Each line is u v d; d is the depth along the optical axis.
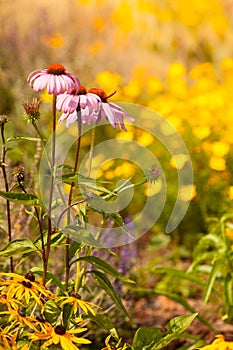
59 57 12.19
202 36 14.23
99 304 6.27
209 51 14.17
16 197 4.14
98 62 12.95
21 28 12.56
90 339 6.29
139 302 7.79
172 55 13.98
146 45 13.85
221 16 14.02
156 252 8.96
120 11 14.09
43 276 4.48
